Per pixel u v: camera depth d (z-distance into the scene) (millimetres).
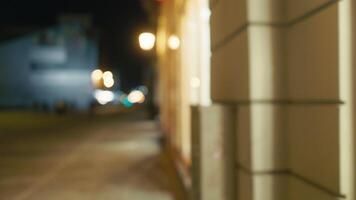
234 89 3979
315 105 3145
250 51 3557
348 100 2852
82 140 17406
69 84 53250
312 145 3197
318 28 3086
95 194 7734
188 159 8367
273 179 3605
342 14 2848
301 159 3379
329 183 2969
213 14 4719
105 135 19609
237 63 3871
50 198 7492
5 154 13227
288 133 3594
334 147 2904
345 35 2850
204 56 7094
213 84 4758
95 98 54500
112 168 10484
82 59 53594
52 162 11586
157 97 29406
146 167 10539
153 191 7895
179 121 9781
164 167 10461
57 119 33062
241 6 3730
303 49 3312
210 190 3992
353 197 2855
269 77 3580
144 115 39188
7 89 51406
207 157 3998
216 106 4023
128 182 8742
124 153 13219
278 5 3607
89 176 9453
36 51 52406
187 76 8859
